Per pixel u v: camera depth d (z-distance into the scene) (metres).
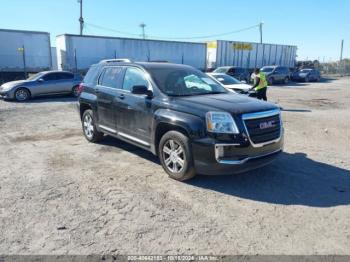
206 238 3.47
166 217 3.91
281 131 5.07
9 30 20.75
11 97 15.04
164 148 5.16
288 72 31.66
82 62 23.25
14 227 3.64
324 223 3.82
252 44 35.62
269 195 4.59
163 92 5.32
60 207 4.14
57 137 8.00
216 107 4.66
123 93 6.05
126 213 4.00
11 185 4.85
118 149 6.86
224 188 4.81
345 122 10.48
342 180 5.20
